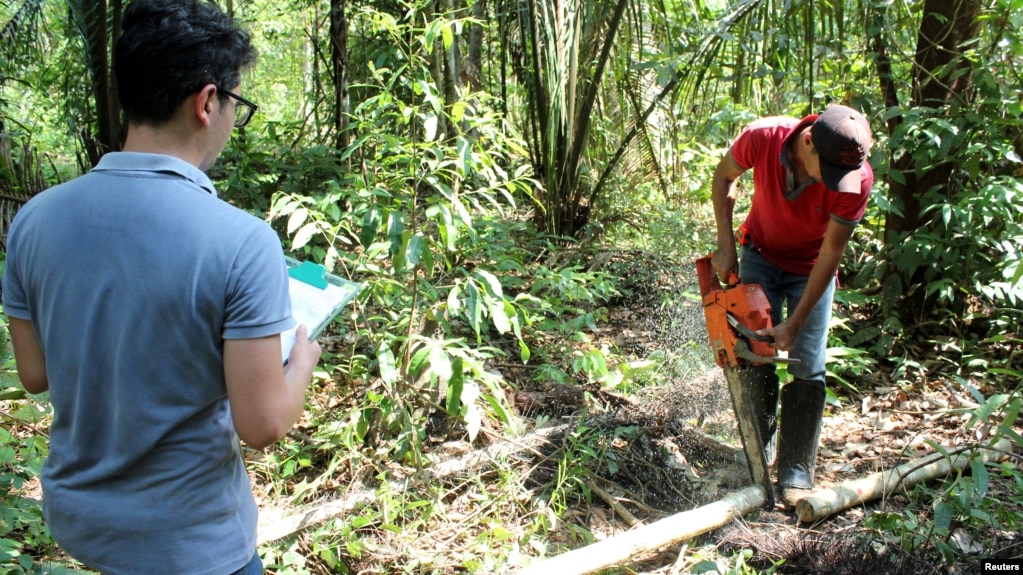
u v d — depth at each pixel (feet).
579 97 18.89
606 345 14.87
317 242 16.58
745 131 10.49
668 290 16.69
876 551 9.14
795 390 10.68
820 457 12.11
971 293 15.78
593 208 19.94
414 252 9.64
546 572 8.31
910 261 14.75
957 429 12.60
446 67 17.56
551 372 12.22
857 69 16.94
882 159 14.32
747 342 9.74
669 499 10.65
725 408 12.12
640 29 18.04
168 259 4.58
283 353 5.43
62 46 18.99
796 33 16.29
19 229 5.02
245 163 18.75
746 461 10.71
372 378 12.61
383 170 11.51
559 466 10.35
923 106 15.44
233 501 5.22
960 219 14.10
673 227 17.79
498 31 20.56
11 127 20.38
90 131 17.43
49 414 9.50
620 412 12.12
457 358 9.57
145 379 4.68
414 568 9.00
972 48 14.99
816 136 9.00
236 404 4.81
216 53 4.81
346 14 19.88
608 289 13.91
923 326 15.74
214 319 4.66
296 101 34.19
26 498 8.54
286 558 8.61
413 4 11.06
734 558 8.97
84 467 4.96
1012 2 13.69
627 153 21.20
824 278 9.52
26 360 5.39
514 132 11.94
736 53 17.98
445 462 10.46
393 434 11.14
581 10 18.06
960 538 9.64
